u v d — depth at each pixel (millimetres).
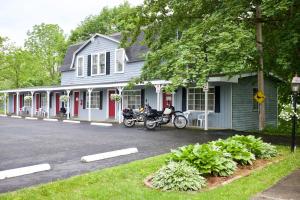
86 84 26797
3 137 14867
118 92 25156
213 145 8250
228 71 12695
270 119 22766
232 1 14086
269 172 7496
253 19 15609
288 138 14695
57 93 31828
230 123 19000
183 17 17016
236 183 6641
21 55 47500
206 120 17938
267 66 16766
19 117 30234
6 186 6828
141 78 16656
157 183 6445
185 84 13453
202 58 12883
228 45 12180
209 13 15992
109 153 9984
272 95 23000
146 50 24250
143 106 23391
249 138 9438
